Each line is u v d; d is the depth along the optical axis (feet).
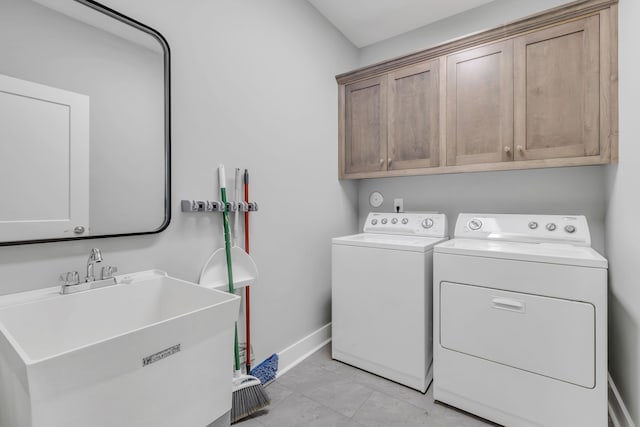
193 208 4.61
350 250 6.57
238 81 5.51
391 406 5.24
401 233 7.51
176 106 4.55
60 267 3.42
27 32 3.14
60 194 3.38
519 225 6.13
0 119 2.98
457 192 7.63
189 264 4.74
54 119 3.34
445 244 5.85
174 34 4.50
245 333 5.59
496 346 4.83
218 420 3.29
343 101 8.25
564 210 6.37
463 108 6.44
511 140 5.92
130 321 3.71
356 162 8.07
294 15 6.79
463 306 5.14
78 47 3.51
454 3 7.20
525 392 4.59
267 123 6.11
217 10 5.14
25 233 3.14
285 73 6.55
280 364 6.38
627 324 4.50
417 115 7.06
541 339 4.48
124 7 3.92
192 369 2.84
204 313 2.89
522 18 5.66
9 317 2.81
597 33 5.11
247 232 5.46
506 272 4.75
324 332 7.69
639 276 4.01
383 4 7.25
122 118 3.90
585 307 4.18
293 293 6.79
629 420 4.37
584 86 5.24
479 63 6.25
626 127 4.53
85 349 2.07
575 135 5.33
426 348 5.69
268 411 5.08
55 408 1.96
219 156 5.17
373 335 6.23
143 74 4.11
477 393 4.98
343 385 5.85
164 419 2.61
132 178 4.00
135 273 4.06
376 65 7.52
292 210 6.77
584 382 4.19
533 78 5.69
